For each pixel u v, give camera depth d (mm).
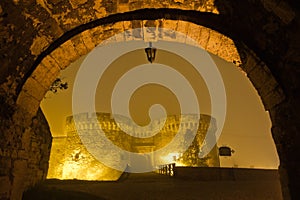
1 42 3631
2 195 3645
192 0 3984
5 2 3379
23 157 4262
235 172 16156
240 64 4449
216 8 3965
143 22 4363
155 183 12898
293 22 3209
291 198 3434
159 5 4160
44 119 9727
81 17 4176
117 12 4238
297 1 3021
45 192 8539
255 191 11648
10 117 3875
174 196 9922
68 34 4316
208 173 15617
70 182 13133
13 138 3969
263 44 3828
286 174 3537
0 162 3627
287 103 3570
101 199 9070
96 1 3984
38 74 4305
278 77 3723
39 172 9172
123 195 9922
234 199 9914
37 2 3654
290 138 3514
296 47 3344
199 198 9766
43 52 4285
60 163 22875
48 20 3971
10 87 3957
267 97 3986
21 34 3822
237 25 3994
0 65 3705
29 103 4336
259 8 3449
